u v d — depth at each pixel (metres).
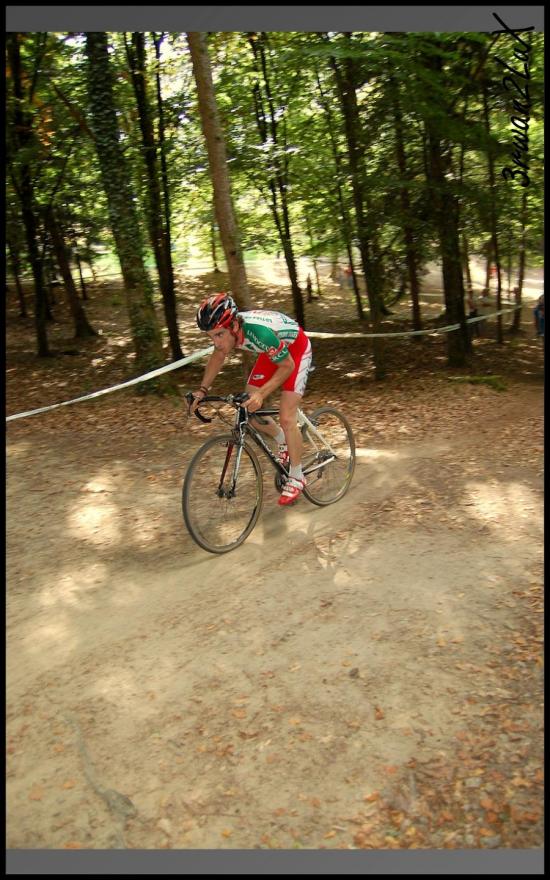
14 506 5.18
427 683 3.05
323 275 29.34
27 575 4.13
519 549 4.23
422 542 4.39
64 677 3.20
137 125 13.99
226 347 4.16
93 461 6.30
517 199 12.67
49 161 13.91
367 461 6.11
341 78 10.45
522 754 2.62
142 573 4.14
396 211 11.36
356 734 2.78
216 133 6.77
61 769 2.67
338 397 9.98
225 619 3.63
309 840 2.35
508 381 10.98
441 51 8.98
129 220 9.51
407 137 11.72
